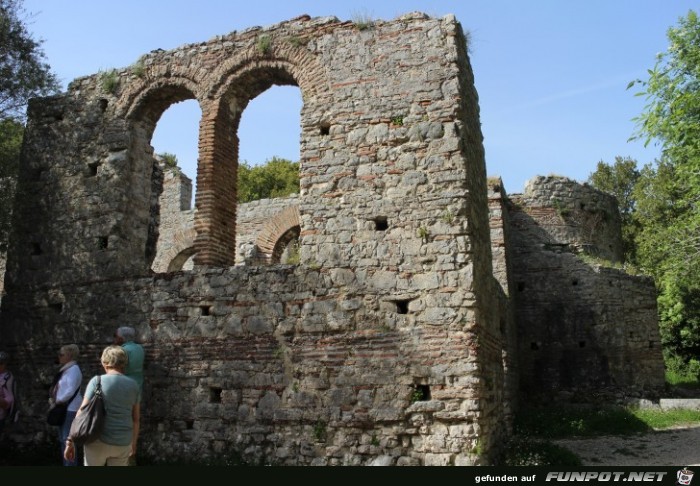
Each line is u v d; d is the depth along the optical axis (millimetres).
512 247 23594
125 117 14312
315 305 11500
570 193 24203
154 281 12805
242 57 13562
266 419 11258
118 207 13719
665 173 33719
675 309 17328
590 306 22438
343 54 12695
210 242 13070
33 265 14062
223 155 13789
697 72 12914
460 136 11562
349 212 11805
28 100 15359
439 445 10273
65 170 14461
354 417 10773
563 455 11547
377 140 12016
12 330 13828
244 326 11859
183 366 12062
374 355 10977
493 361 12211
